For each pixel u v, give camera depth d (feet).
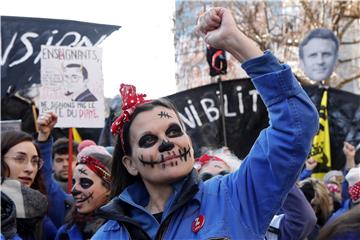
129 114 6.70
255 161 6.23
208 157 10.98
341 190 19.38
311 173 21.18
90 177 11.35
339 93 22.35
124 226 6.52
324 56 23.31
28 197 11.42
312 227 9.52
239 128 20.84
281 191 6.12
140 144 6.51
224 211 6.23
